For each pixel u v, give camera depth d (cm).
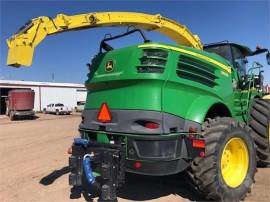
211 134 548
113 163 539
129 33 617
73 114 4416
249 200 580
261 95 838
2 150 1160
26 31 598
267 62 855
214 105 614
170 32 809
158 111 536
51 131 1844
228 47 768
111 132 567
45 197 626
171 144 535
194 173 546
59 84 5300
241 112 712
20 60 584
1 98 4600
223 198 554
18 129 2103
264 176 707
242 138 594
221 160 553
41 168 851
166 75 545
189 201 579
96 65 619
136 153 534
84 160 554
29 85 4953
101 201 561
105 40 640
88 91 638
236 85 720
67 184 700
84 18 659
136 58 555
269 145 766
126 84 562
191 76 585
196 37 848
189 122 559
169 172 532
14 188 687
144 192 627
